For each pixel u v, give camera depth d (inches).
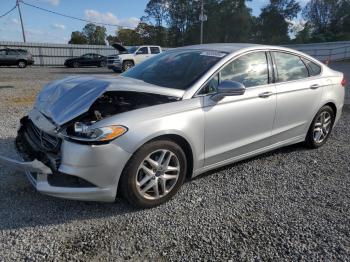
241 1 3090.6
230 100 149.3
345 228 124.1
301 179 165.8
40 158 125.0
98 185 120.2
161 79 154.7
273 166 180.5
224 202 140.8
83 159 115.9
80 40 3307.1
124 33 3238.2
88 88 137.7
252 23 3253.0
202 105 140.3
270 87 168.1
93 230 118.6
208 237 116.6
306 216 131.7
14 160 126.1
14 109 308.8
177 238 115.6
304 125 192.4
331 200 145.2
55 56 1395.2
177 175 137.9
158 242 113.2
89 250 108.0
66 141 118.8
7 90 443.5
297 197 147.3
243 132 157.8
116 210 131.7
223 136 149.7
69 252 106.7
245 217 129.9
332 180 165.8
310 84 189.5
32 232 116.0
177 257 106.0
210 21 3019.2
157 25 3228.3
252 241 115.0
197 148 141.0
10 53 1069.1
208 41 3080.7
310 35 3444.9
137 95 139.2
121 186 125.6
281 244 113.7
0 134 215.6
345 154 202.4
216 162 152.5
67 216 126.4
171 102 134.7
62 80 160.2
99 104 135.4
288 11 3344.0
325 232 121.2
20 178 153.9
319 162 188.2
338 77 212.2
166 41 3238.2
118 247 110.0
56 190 118.4
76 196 119.3
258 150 170.6
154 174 131.3
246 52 163.3
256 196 146.9
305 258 107.0
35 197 138.6
